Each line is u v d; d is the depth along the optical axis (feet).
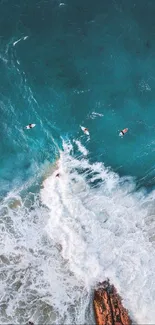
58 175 79.41
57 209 76.28
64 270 71.46
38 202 77.66
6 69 87.10
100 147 83.25
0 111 84.38
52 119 84.53
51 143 82.89
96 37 91.30
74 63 88.63
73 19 92.63
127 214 76.95
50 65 88.02
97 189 79.15
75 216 75.61
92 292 70.13
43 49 89.25
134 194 79.66
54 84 86.79
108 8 94.38
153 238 75.25
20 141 83.15
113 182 80.43
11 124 83.87
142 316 68.85
